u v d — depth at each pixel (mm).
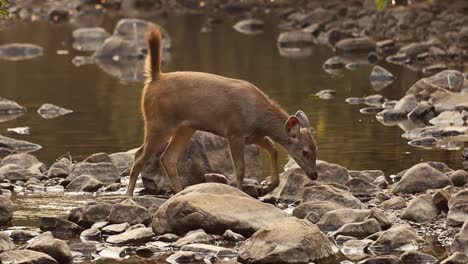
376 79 43156
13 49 55781
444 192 21672
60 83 44500
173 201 20969
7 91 42312
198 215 20641
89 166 26109
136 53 54125
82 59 52844
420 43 51250
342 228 20531
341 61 50000
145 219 21516
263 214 20875
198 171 25016
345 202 22406
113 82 44719
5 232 20531
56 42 60750
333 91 39906
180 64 49719
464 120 32812
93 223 21703
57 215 22516
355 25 63469
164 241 20312
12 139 30406
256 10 76938
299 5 76750
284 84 42844
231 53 53906
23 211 22938
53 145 30750
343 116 35031
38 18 75312
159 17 74375
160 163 25000
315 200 22484
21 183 25766
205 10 78812
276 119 23609
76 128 33625
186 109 23531
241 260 18844
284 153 29094
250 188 23984
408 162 27469
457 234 19297
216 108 23422
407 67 46969
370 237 20125
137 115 35938
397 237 19672
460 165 26906
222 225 20531
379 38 57844
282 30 64688
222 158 25312
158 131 23719
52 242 19031
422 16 62188
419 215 21391
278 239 18844
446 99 35031
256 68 48156
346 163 27469
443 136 30984
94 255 19547
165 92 23578
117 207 21531
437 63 47531
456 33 54625
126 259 19234
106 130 33188
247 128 23547
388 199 23219
